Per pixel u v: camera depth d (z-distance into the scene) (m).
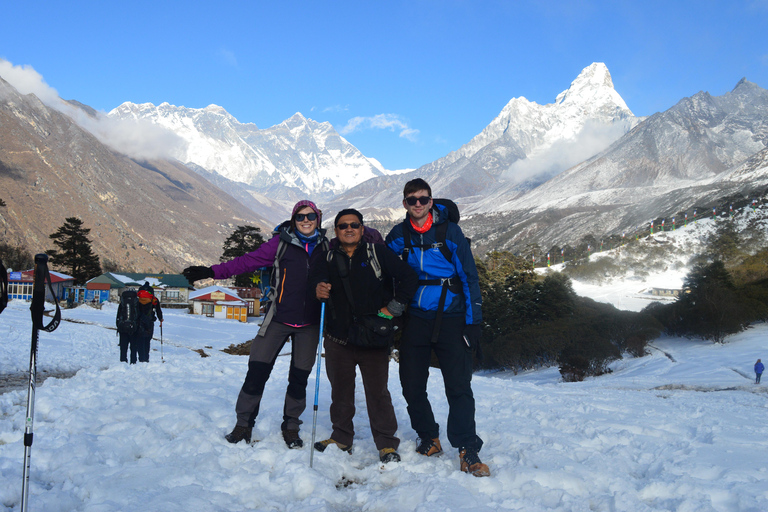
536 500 3.36
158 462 3.72
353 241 4.04
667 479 3.86
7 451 3.79
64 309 34.69
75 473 3.47
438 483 3.50
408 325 4.17
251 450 4.04
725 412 8.36
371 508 3.29
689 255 160.38
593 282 149.62
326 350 4.30
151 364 8.21
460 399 3.99
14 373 8.81
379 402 4.18
